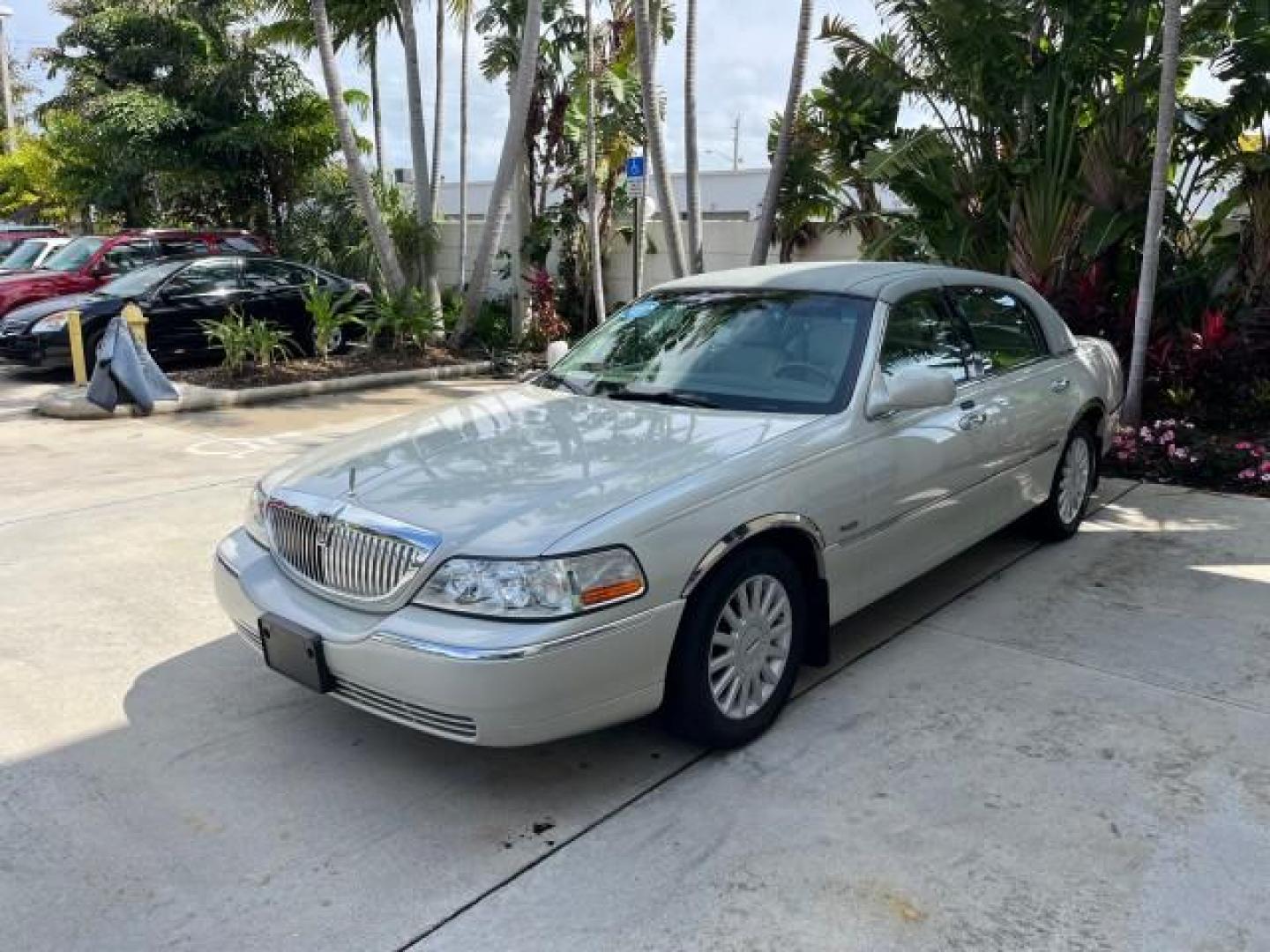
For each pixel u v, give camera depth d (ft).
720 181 73.77
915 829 10.31
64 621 16.06
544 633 9.78
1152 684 13.56
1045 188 31.17
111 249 48.80
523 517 10.41
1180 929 8.85
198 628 15.78
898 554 14.06
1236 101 30.45
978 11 29.25
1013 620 15.78
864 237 39.11
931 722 12.53
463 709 9.82
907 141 32.09
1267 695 13.25
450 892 9.48
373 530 10.70
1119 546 19.39
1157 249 26.63
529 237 51.24
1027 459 17.15
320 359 42.29
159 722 12.75
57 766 11.72
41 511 22.20
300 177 66.23
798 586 12.45
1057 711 12.80
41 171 86.38
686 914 9.11
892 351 14.26
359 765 11.72
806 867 9.73
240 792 11.18
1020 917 9.02
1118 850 9.95
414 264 51.80
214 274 42.80
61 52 71.10
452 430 13.37
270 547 12.25
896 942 8.72
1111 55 30.25
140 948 8.80
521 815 10.69
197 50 65.62
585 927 8.97
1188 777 11.27
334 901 9.37
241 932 8.98
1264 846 10.00
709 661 11.30
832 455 12.60
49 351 39.24
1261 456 24.22
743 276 16.44
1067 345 19.24
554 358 17.20
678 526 10.73
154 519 21.58
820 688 13.47
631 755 11.85
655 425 12.96
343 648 10.53
